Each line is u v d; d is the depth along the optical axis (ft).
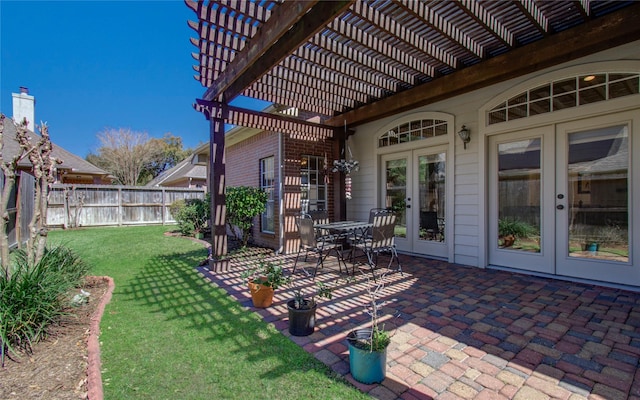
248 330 9.33
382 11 10.52
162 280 14.76
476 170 16.07
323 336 8.87
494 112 15.46
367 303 11.27
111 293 12.75
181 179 63.52
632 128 11.89
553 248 13.80
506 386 6.50
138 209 42.91
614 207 12.36
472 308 10.58
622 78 11.93
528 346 8.03
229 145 30.58
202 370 7.29
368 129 21.99
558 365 7.18
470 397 6.19
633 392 6.21
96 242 25.70
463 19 11.09
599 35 11.05
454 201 17.06
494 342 8.28
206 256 20.26
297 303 9.16
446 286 13.01
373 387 6.55
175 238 28.55
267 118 18.13
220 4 9.04
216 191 16.47
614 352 7.63
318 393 6.39
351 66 14.43
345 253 20.44
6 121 41.14
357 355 6.68
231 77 12.19
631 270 11.98
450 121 17.06
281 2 8.95
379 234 14.64
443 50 13.30
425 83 16.01
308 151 22.72
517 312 10.15
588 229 12.99
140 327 9.59
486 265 15.88
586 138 13.01
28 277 9.30
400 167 20.33
